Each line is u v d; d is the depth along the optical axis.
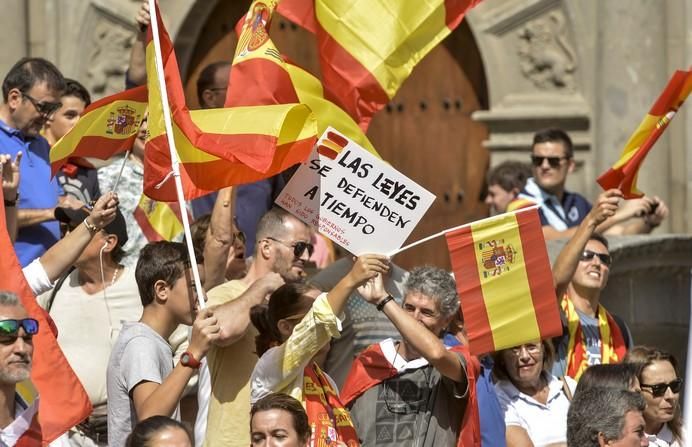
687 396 16.30
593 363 18.88
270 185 20.39
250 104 17.12
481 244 16.70
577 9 27.78
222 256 17.16
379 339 17.81
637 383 16.95
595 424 15.01
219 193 17.25
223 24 28.62
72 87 20.25
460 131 28.78
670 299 23.11
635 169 18.58
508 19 28.08
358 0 18.30
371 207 15.77
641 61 27.33
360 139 17.52
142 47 19.86
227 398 15.51
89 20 28.22
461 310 17.98
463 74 28.75
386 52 18.30
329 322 14.91
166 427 13.59
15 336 14.13
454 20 18.33
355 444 15.65
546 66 28.00
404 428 16.25
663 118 18.59
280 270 16.69
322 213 15.80
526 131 28.12
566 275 18.25
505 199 23.70
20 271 15.38
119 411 15.11
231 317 15.07
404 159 28.95
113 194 16.22
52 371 15.23
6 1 27.86
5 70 27.94
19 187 18.55
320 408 15.34
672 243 22.78
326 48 18.38
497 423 16.61
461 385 16.20
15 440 14.50
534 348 17.05
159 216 18.84
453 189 28.80
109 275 17.48
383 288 15.95
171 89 15.53
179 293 15.29
